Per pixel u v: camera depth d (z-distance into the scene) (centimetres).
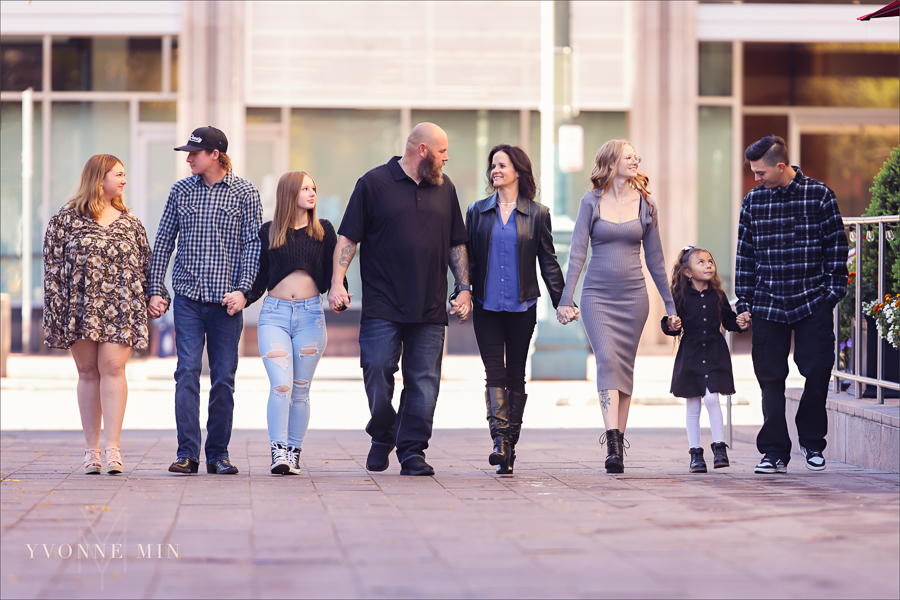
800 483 1437
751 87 4334
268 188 4194
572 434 2244
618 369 1617
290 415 1593
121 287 1538
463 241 1591
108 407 1541
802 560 961
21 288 4391
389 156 4231
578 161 3350
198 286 1559
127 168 4306
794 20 4225
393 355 1573
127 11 4122
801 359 1591
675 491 1357
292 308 1580
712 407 1620
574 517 1165
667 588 868
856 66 4384
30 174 4162
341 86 4169
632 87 4225
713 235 4334
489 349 1586
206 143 1566
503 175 1587
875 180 1844
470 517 1164
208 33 4106
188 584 873
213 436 1572
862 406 1703
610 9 4209
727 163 4334
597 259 1627
